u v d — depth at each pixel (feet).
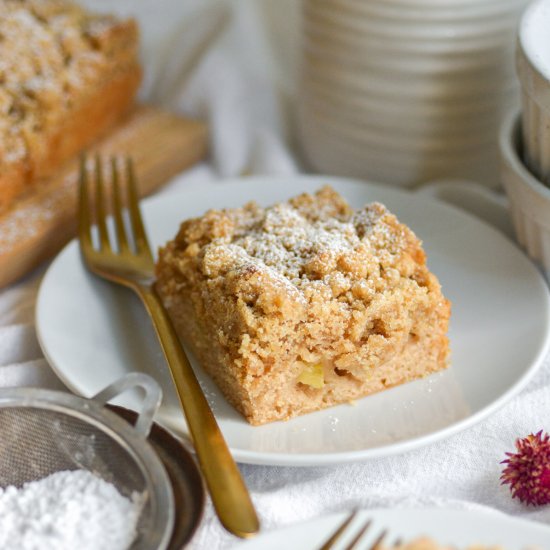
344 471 2.26
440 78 2.64
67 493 2.16
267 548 2.05
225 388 2.31
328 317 2.27
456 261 2.51
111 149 2.82
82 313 2.42
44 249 2.61
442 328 2.33
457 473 2.26
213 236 2.40
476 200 2.68
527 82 2.38
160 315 2.38
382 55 2.63
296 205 2.45
